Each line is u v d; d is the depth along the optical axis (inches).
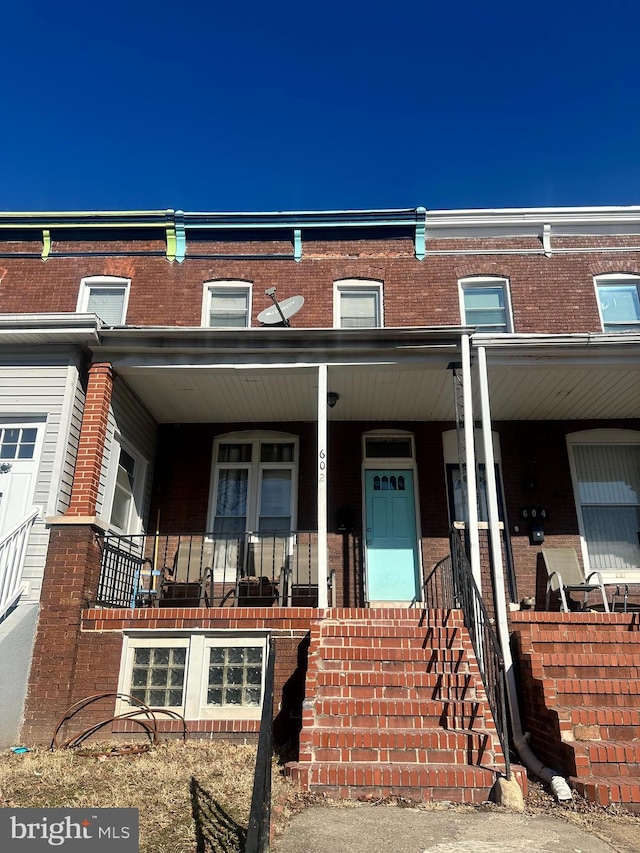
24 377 299.3
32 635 257.8
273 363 304.0
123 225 411.2
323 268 406.3
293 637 262.2
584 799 180.2
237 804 169.3
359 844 145.0
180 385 334.0
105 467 306.0
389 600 362.3
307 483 382.6
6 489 283.6
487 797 180.5
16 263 410.9
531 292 398.3
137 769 201.5
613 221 410.6
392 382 331.3
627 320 397.4
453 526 304.0
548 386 337.4
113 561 306.0
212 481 385.4
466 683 224.2
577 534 367.2
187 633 266.7
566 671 233.0
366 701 214.1
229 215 408.8
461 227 412.2
